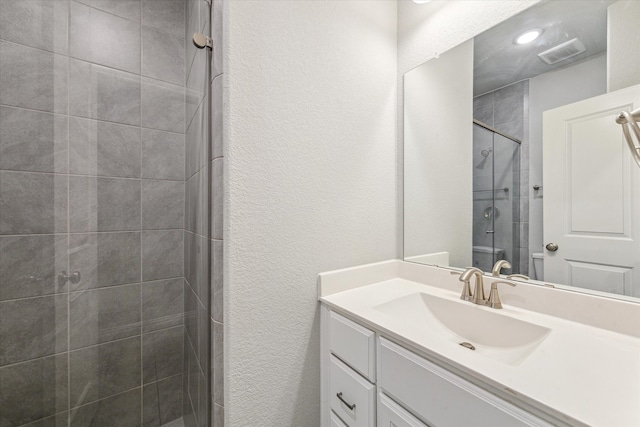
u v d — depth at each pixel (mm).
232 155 869
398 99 1407
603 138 810
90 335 1228
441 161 1237
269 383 958
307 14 1060
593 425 412
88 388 1216
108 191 1281
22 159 1084
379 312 899
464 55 1150
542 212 939
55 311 1152
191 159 1277
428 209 1285
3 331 1058
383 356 790
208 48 963
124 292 1320
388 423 763
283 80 988
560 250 894
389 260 1359
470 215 1142
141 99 1367
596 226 819
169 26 1447
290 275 1009
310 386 1066
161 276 1421
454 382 606
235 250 879
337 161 1158
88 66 1226
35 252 1113
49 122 1138
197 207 1158
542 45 939
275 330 971
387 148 1366
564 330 762
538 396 482
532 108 965
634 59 758
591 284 826
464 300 1006
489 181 1081
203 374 1025
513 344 824
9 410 1064
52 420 1136
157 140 1411
